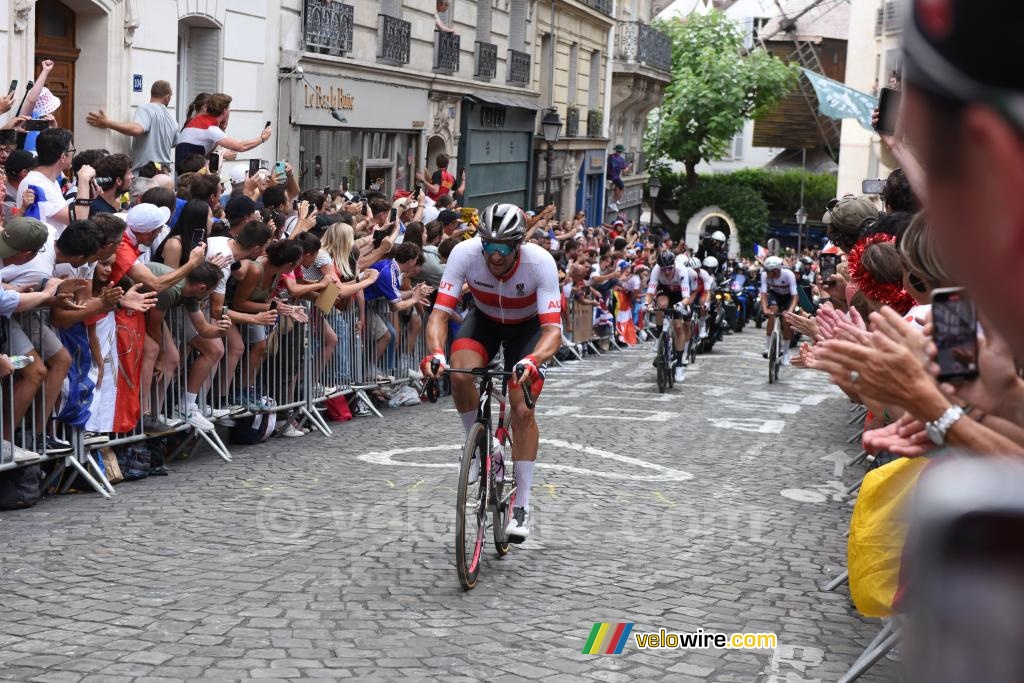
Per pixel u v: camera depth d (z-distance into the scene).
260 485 7.73
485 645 4.80
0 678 4.19
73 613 4.96
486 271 6.26
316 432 10.17
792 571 6.18
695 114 54.78
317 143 18.42
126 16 12.89
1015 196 0.43
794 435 11.27
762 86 54.84
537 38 31.48
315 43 17.88
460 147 25.94
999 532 0.38
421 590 5.54
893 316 2.46
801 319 5.04
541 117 32.69
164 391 8.02
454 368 6.07
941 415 2.36
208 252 8.30
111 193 8.20
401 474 8.33
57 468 7.17
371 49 20.09
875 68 38.09
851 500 8.19
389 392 12.00
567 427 10.92
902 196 6.44
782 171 59.72
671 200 58.41
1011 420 2.34
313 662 4.50
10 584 5.32
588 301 18.69
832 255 13.95
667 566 6.16
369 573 5.78
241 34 15.75
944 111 0.45
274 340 9.51
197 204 8.02
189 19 14.59
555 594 5.57
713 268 18.23
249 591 5.38
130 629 4.79
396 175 22.22
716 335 21.22
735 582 5.92
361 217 11.97
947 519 0.39
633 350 21.08
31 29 11.24
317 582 5.58
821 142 60.41
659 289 14.70
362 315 11.13
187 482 7.74
